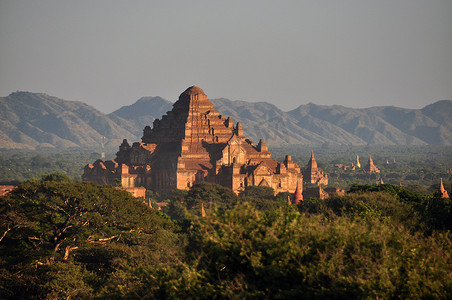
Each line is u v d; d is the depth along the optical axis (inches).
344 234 2861.7
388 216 4394.7
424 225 4256.9
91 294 4261.8
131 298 3353.8
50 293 4377.5
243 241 2849.4
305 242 2815.0
